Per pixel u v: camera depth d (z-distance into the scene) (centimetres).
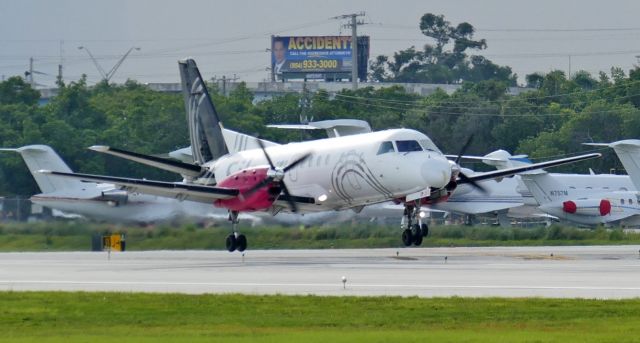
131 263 16538
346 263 15925
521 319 9319
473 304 10138
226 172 19562
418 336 8300
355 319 9388
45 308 10238
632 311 9638
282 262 16400
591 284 11806
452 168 16925
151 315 9769
